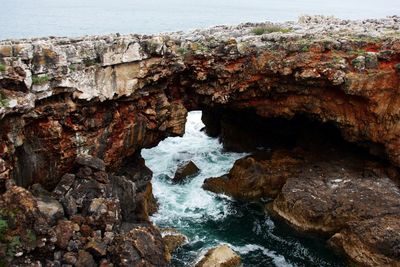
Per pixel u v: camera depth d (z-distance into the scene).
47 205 19.75
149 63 25.11
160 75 25.95
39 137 21.30
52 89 20.72
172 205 28.52
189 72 27.62
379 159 28.92
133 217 23.61
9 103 18.70
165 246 22.00
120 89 23.91
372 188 26.39
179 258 22.83
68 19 116.75
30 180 21.36
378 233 22.36
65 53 21.16
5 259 17.05
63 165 22.73
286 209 26.44
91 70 22.20
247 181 29.23
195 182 31.53
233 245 24.56
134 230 20.23
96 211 20.33
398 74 25.52
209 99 28.78
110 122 24.42
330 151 31.33
